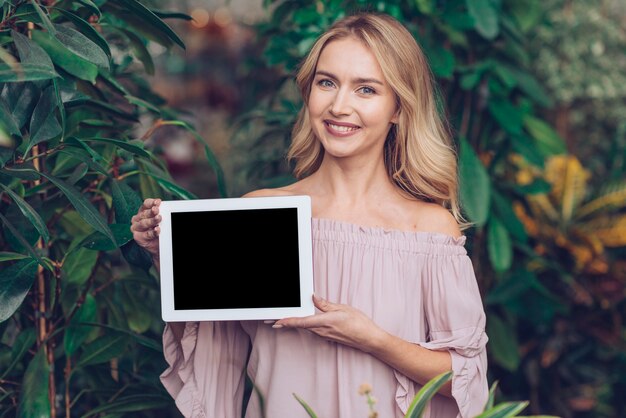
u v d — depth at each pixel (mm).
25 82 1530
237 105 5117
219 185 1951
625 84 3223
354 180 1564
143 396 1790
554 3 3219
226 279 1410
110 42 2262
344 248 1501
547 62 3176
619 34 3299
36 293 1753
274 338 1531
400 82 1511
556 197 3121
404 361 1440
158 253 1490
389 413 1488
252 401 1551
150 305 2283
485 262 2861
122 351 1783
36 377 1603
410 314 1506
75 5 1729
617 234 3059
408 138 1580
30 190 1670
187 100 5621
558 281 3104
